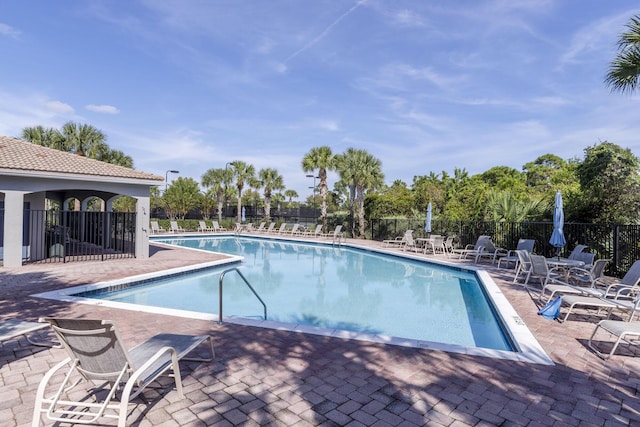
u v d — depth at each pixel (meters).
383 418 3.24
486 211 17.89
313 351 4.82
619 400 3.60
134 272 10.92
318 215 37.50
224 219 38.97
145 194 14.66
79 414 2.95
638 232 10.35
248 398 3.58
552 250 13.66
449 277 13.07
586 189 13.03
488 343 6.60
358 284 11.92
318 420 3.20
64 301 7.34
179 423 3.13
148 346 3.77
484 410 3.39
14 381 3.89
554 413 3.35
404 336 7.01
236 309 8.81
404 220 22.28
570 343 5.21
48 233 14.53
